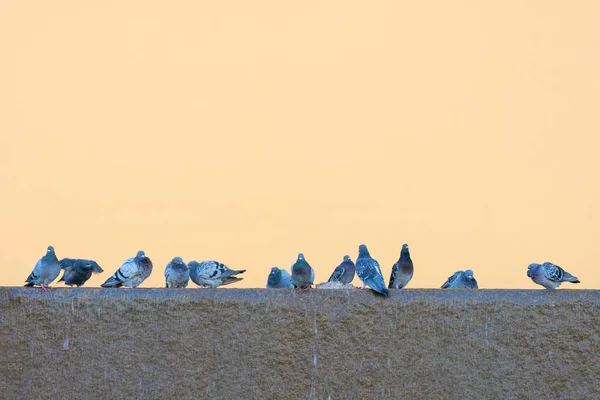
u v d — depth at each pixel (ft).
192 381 44.88
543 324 44.96
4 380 45.09
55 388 44.98
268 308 45.09
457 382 44.65
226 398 44.75
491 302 45.06
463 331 44.91
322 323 44.98
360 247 48.75
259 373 44.83
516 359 44.80
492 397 44.57
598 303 45.09
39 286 47.19
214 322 45.14
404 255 50.14
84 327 45.24
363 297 45.24
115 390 44.91
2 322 45.37
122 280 47.37
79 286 50.44
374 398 44.65
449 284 52.54
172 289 45.62
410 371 44.73
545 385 44.68
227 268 48.80
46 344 45.21
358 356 44.83
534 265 47.67
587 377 44.73
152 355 45.03
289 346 44.96
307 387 44.75
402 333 44.91
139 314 45.24
